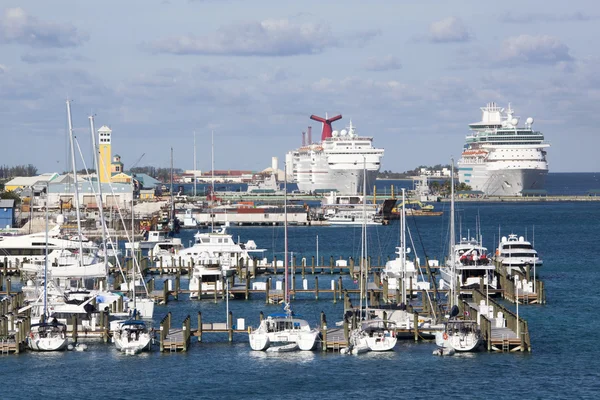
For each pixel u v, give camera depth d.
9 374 121.94
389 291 176.62
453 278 155.75
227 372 122.38
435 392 114.00
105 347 135.25
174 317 160.75
